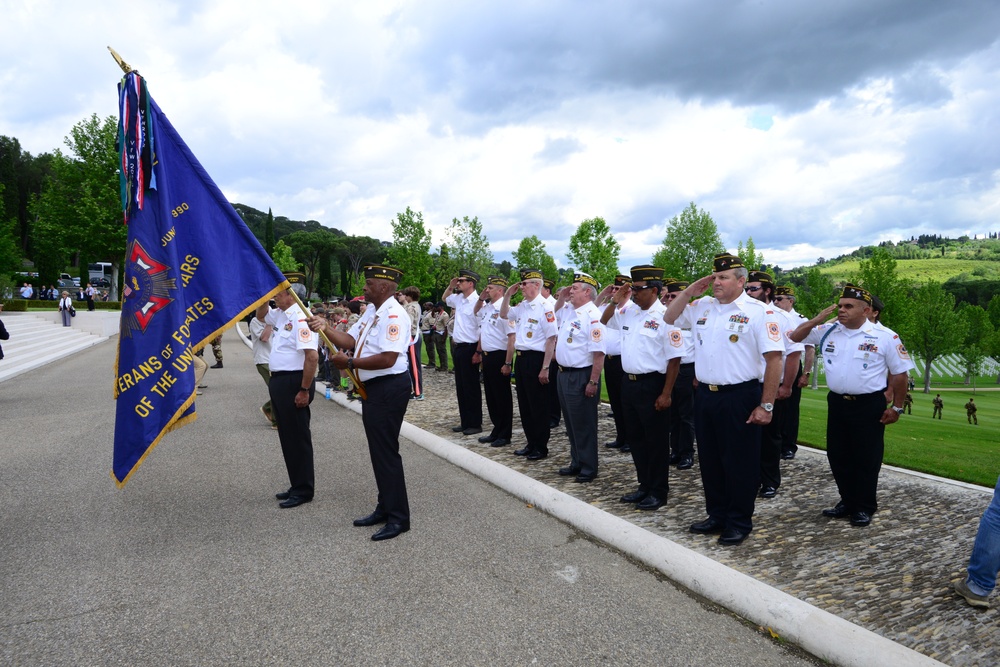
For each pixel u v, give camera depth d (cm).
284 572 369
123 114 437
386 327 427
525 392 661
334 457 662
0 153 7756
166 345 434
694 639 300
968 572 334
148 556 392
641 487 519
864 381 457
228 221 464
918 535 441
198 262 452
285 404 488
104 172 4222
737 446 421
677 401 656
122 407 423
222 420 878
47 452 677
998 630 305
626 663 278
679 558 373
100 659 276
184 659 276
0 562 383
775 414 534
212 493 530
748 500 423
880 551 411
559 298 753
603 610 327
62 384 1288
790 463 664
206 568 374
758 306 423
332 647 287
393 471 432
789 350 533
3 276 3903
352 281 7700
